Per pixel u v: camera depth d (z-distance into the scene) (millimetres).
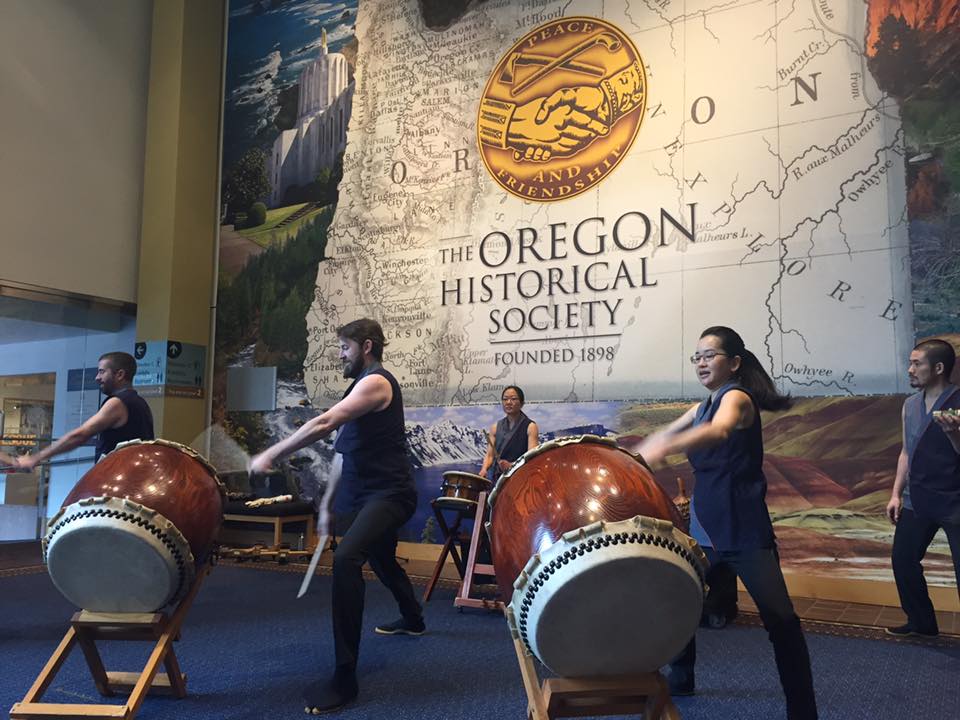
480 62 7086
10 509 6820
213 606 4727
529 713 1862
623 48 6371
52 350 7656
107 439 3836
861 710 2846
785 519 5352
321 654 3590
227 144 8484
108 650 3637
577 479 1771
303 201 7977
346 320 7543
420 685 3123
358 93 7785
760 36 5816
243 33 8562
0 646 3707
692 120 6020
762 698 2982
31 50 7344
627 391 6074
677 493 5699
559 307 6441
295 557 6809
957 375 4930
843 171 5426
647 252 6105
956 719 2750
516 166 6785
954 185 5062
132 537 2361
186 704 2871
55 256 7457
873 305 5242
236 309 8203
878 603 5008
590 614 1662
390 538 3727
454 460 6785
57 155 7523
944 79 5160
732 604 4215
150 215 8156
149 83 8398
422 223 7230
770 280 5602
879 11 5410
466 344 6855
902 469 4133
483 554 5320
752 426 2482
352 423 3186
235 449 7621
